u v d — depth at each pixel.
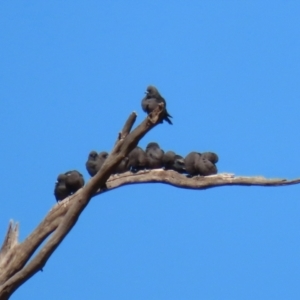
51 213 45.34
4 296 39.41
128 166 52.59
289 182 47.81
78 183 51.53
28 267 39.53
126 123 39.75
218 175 50.50
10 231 44.44
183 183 51.31
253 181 48.91
